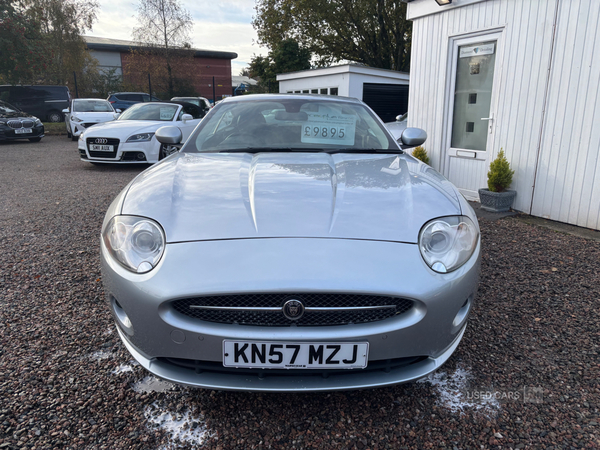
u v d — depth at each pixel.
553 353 2.17
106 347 2.20
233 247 1.57
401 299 1.58
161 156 8.16
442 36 5.81
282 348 1.53
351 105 3.13
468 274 1.67
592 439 1.60
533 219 4.75
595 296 2.81
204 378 1.60
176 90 25.08
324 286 1.47
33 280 3.02
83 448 1.55
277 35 24.12
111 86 26.28
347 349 1.54
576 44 4.26
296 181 1.99
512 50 4.90
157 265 1.58
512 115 4.99
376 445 1.59
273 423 1.71
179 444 1.59
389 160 2.42
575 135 4.38
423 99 6.27
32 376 1.95
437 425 1.69
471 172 5.66
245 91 27.80
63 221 4.57
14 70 17.08
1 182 6.94
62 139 15.37
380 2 22.44
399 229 1.67
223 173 2.10
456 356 2.15
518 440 1.61
